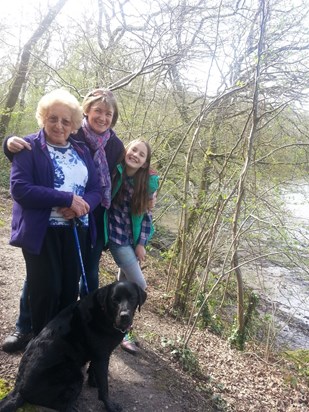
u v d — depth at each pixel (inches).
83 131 139.9
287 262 272.7
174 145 315.3
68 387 116.5
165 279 319.9
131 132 317.1
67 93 120.8
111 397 140.5
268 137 286.7
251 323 272.7
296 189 283.6
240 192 213.2
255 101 207.3
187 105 313.9
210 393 173.5
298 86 226.5
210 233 241.1
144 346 184.5
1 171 477.4
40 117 120.8
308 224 254.4
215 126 283.4
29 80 489.7
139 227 158.2
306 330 342.3
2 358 137.6
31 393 111.3
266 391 205.2
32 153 116.6
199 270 277.7
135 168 150.5
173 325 236.8
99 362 125.3
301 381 237.1
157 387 156.7
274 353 271.7
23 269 219.0
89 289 154.3
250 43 260.2
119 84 311.6
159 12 312.0
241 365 223.9
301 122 277.4
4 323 158.2
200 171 289.9
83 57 397.7
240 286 251.0
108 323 123.5
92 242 136.6
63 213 120.0
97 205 137.8
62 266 125.9
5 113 475.5
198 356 212.4
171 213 347.9
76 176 123.3
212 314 289.6
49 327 120.2
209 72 235.9
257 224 244.5
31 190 112.8
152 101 326.3
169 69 300.4
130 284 128.3
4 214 339.0
